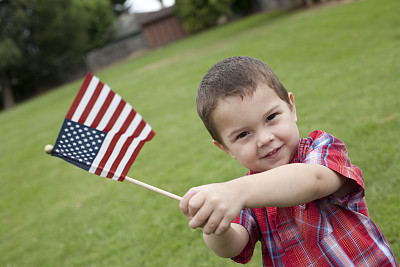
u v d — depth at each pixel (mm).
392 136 3734
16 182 7332
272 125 1286
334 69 7227
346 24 11016
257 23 20062
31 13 28516
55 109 15305
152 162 5727
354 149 3750
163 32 32750
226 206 1029
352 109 4809
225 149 1444
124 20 37500
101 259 3605
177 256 3207
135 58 29328
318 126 4648
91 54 32594
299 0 20703
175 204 4098
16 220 5457
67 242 4184
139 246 3551
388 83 5316
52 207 5441
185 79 11406
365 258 1343
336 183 1247
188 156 5438
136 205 4398
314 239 1380
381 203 2834
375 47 7770
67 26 29891
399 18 9492
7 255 4402
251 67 1304
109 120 1528
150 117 8492
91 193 5426
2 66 27406
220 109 1272
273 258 1486
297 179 1145
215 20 29656
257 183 1104
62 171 7086
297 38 11484
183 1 29125
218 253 1443
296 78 7520
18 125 14648
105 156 1520
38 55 30078
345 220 1374
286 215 1424
